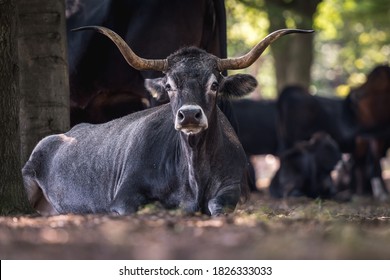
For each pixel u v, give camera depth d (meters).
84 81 20.50
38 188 18.72
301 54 41.97
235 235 11.14
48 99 19.16
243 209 17.28
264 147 40.53
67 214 16.19
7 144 16.02
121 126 17.30
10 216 15.31
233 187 15.83
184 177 15.57
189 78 15.23
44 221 13.38
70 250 10.16
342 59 76.56
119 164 16.66
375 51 67.50
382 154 33.31
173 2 19.30
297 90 35.09
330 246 10.21
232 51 48.03
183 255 9.85
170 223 12.52
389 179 42.91
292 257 9.74
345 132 33.53
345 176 34.62
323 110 34.81
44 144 18.64
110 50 19.97
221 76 15.99
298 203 25.00
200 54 15.70
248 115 40.25
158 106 17.36
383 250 9.98
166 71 15.70
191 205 15.69
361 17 48.28
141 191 15.91
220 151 15.72
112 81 20.22
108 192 16.92
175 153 15.66
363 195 32.03
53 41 19.22
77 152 17.80
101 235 11.25
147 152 15.98
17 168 16.17
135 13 19.55
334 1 48.09
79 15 20.25
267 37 15.90
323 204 23.66
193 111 14.48
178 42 19.36
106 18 19.80
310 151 30.55
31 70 19.16
